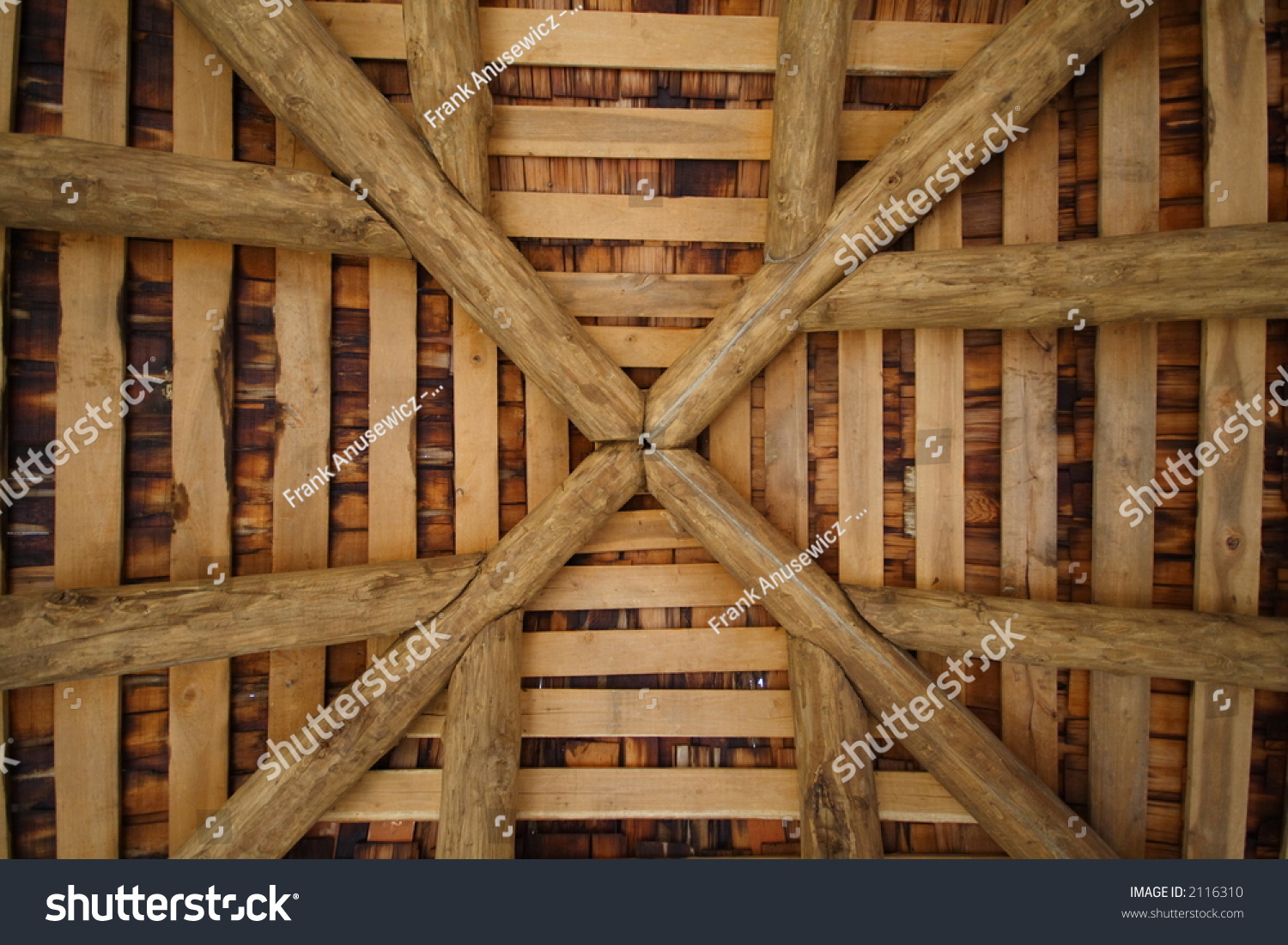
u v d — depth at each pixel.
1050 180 3.51
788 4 3.00
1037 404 3.57
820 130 3.06
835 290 3.29
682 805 3.65
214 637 3.17
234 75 3.42
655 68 3.53
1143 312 3.21
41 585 3.34
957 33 3.42
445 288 3.37
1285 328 3.43
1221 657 3.23
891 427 3.70
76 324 3.34
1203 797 3.46
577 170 3.62
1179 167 3.47
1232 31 3.37
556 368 3.27
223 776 3.49
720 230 3.61
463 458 3.64
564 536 3.37
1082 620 3.33
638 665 3.73
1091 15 3.03
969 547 3.67
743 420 3.70
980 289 3.21
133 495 3.44
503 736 3.35
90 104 3.29
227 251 3.45
